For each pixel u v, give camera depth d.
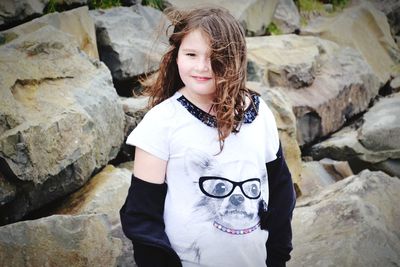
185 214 1.47
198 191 1.46
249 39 4.57
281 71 4.16
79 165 2.44
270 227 1.64
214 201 1.46
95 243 2.16
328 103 4.29
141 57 3.53
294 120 3.46
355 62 4.86
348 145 4.02
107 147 2.73
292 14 5.29
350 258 2.45
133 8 3.90
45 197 2.38
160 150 1.45
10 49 2.62
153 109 1.50
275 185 1.63
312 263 2.44
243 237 1.49
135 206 1.47
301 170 3.47
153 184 1.47
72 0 3.58
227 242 1.48
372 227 2.62
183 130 1.46
